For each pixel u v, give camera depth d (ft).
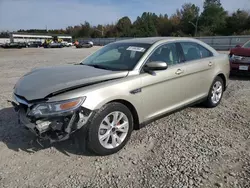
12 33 261.44
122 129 10.61
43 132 9.05
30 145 11.03
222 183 8.27
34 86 9.84
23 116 9.93
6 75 31.09
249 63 24.40
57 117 8.98
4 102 17.46
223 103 17.04
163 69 10.99
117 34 304.09
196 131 12.43
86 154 10.29
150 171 9.04
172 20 287.69
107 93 9.69
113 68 11.62
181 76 12.76
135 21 329.93
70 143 11.14
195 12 258.57
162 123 13.51
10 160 9.86
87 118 9.28
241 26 207.41
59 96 8.99
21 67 40.50
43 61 52.65
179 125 13.21
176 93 12.72
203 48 15.21
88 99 9.20
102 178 8.69
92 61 13.43
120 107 10.18
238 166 9.25
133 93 10.56
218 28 221.46
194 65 13.64
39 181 8.55
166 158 9.89
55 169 9.27
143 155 10.16
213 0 244.63
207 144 11.01
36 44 188.14
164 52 12.52
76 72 11.05
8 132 12.32
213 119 14.05
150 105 11.46
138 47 12.41
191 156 9.99
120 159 9.91
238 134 12.05
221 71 15.87
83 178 8.71
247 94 19.36
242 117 14.34
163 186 8.18
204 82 14.65
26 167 9.39
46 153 10.38
